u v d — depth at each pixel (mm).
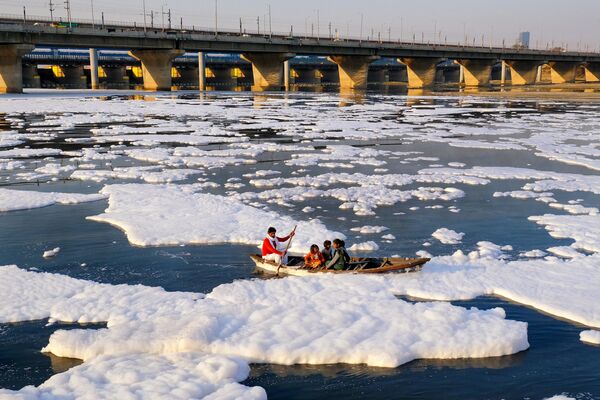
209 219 19125
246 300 12305
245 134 46688
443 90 156625
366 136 44656
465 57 179375
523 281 13555
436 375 9633
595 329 11273
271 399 8977
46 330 11180
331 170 29766
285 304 11984
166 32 124812
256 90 152375
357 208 21094
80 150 36594
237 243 16906
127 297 12531
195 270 14703
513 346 10328
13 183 26000
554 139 43062
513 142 41688
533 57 194875
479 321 11117
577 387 9297
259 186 25500
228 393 8617
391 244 17000
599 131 49000
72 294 12867
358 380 9484
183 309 11820
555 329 11273
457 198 23125
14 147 38031
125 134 45812
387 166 31172
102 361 9570
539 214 20562
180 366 9375
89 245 16781
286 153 35906
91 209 21047
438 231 18141
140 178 27141
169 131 48000
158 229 17969
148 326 10672
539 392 9180
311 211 20844
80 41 108438
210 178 27297
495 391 9219
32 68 173750
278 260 14344
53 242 17125
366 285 13117
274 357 9953
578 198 23156
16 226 18828
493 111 74062
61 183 26016
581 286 13227
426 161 33000
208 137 43750
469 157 34625
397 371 9750
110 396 8430
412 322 11047
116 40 113625
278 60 146750
